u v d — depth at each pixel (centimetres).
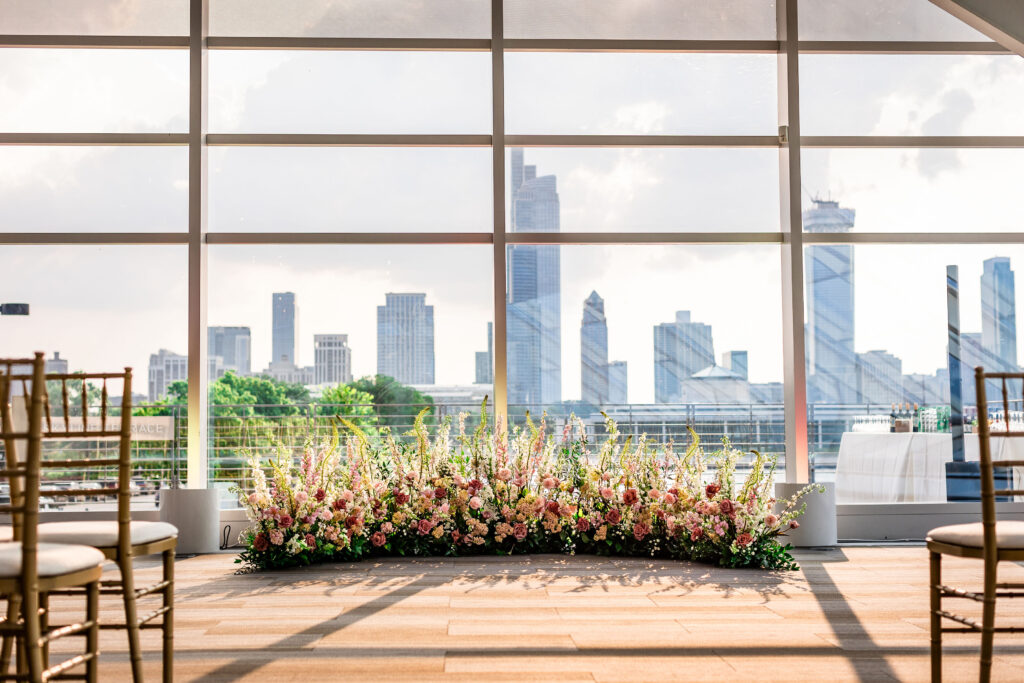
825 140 692
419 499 587
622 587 481
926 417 686
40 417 212
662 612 418
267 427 670
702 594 461
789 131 686
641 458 612
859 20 694
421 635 374
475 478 610
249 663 332
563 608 428
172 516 617
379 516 588
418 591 472
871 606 430
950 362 691
